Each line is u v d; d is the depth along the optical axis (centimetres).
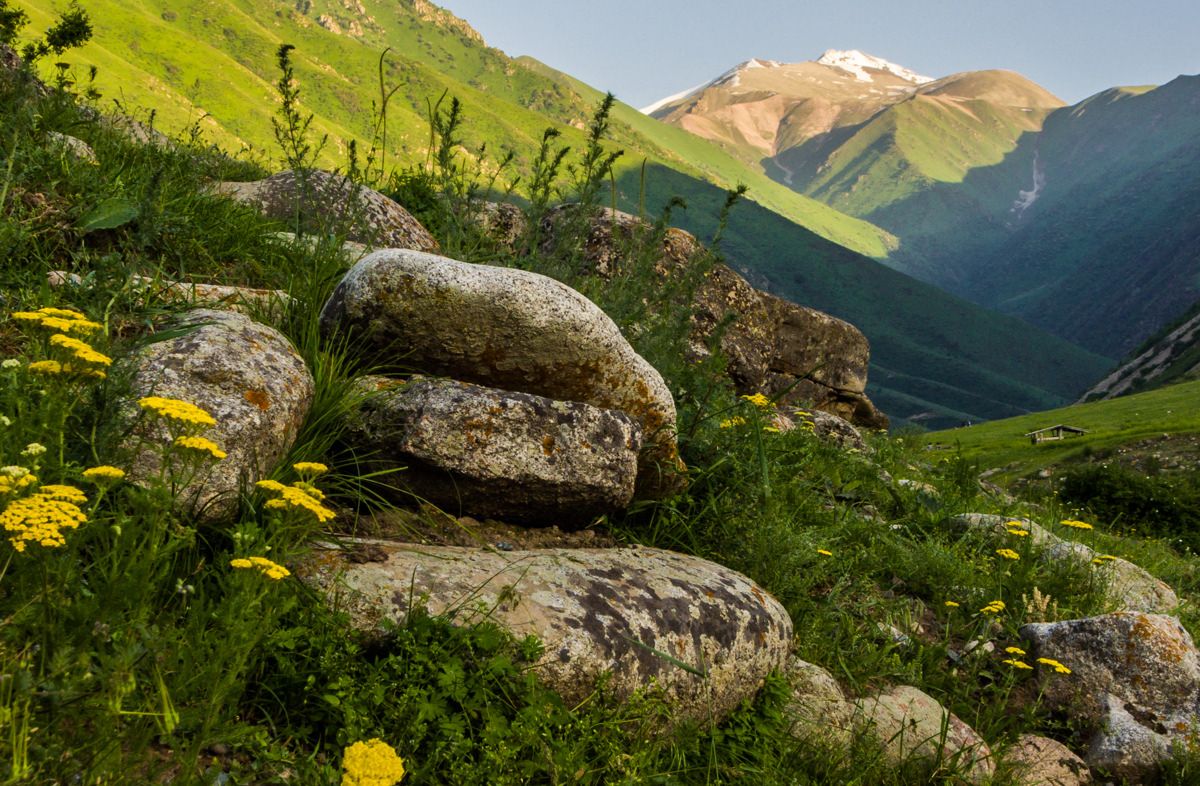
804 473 771
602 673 361
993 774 464
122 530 237
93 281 398
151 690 231
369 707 314
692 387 637
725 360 652
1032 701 578
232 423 347
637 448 498
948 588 675
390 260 481
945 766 447
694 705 396
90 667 229
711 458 614
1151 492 2089
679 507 577
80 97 720
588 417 480
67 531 234
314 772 280
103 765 206
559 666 353
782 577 550
